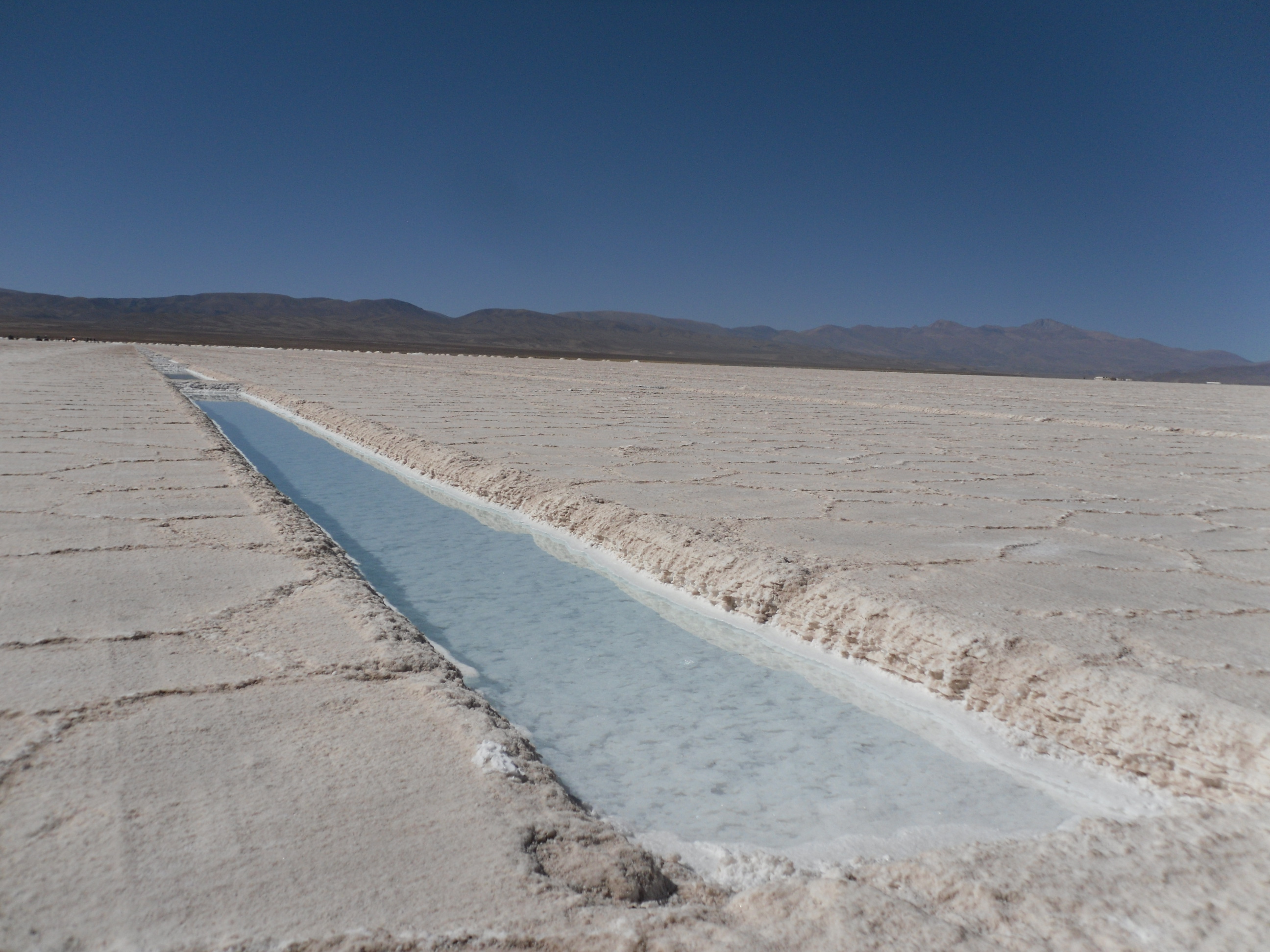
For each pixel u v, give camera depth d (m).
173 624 2.56
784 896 1.47
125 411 8.74
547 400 13.07
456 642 3.04
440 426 8.59
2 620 2.53
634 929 1.32
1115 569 3.57
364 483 6.29
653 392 16.31
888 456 7.25
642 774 2.11
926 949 1.31
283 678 2.21
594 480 5.44
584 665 2.85
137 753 1.78
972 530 4.28
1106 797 2.03
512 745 1.93
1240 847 1.64
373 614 2.71
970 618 2.80
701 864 1.70
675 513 4.44
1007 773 2.16
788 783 2.08
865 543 3.90
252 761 1.77
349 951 1.23
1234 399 23.12
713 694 2.63
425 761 1.81
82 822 1.52
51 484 4.69
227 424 10.21
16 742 1.80
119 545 3.47
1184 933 1.36
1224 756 2.01
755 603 3.32
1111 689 2.28
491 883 1.41
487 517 5.17
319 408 10.44
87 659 2.26
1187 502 5.41
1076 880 1.53
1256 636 2.70
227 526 3.89
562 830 1.61
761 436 8.57
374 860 1.45
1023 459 7.36
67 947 1.21
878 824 1.90
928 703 2.58
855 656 2.89
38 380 12.81
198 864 1.41
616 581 3.85
